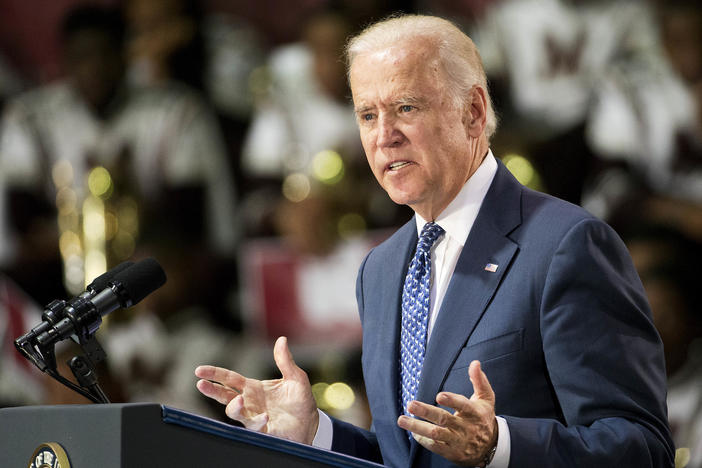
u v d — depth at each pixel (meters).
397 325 7.77
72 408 5.23
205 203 21.86
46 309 6.38
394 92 7.22
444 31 7.47
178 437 5.17
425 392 7.02
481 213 7.52
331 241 20.88
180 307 21.42
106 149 22.14
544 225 7.19
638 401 6.61
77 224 21.89
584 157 20.53
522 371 6.89
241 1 22.20
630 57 20.58
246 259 21.38
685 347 19.91
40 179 22.31
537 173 20.42
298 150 21.34
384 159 7.37
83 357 6.33
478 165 7.74
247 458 5.41
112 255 21.73
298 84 21.66
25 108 22.50
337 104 21.44
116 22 22.44
